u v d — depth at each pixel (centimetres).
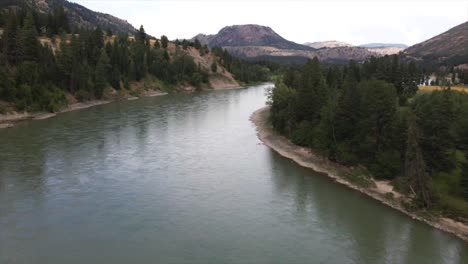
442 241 3184
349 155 4953
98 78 11194
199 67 17450
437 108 4309
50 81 9500
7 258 2739
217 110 10150
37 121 7881
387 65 10600
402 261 2864
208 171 4912
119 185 4278
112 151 5675
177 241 3050
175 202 3850
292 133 6372
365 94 5231
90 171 4725
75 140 6262
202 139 6706
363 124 4878
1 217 3388
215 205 3809
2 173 4531
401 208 3816
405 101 7388
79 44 12238
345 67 12719
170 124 7950
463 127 4222
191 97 13550
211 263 2744
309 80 6475
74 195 3941
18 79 8438
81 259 2752
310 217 3597
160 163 5181
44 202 3738
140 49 15500
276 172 4969
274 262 2780
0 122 7356
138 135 6812
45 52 10106
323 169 5084
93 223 3328
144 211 3606
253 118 8944
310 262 2800
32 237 3052
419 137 4216
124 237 3094
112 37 17912
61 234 3116
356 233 3294
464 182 3850
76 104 10038
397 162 4416
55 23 15538
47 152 5491
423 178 3803
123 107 10325
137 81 13975
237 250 2934
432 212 3628
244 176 4766
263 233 3241
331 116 5347
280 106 7244
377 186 4350
